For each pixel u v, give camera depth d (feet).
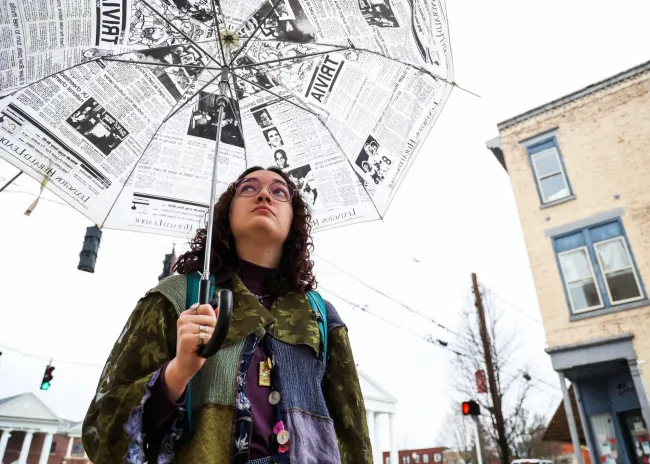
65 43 5.33
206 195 5.79
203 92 6.26
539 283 37.14
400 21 6.06
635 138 36.73
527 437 90.43
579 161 38.55
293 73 6.49
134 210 5.46
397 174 6.12
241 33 6.16
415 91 6.20
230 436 3.30
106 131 5.53
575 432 32.73
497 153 43.86
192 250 4.80
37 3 5.16
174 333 3.76
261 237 4.67
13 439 106.52
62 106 5.30
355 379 4.68
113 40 5.61
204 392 3.44
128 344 3.53
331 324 4.89
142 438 2.97
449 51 5.87
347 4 6.05
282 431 3.48
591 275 35.27
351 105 6.39
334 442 3.86
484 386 48.11
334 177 6.21
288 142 6.36
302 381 3.97
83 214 5.20
